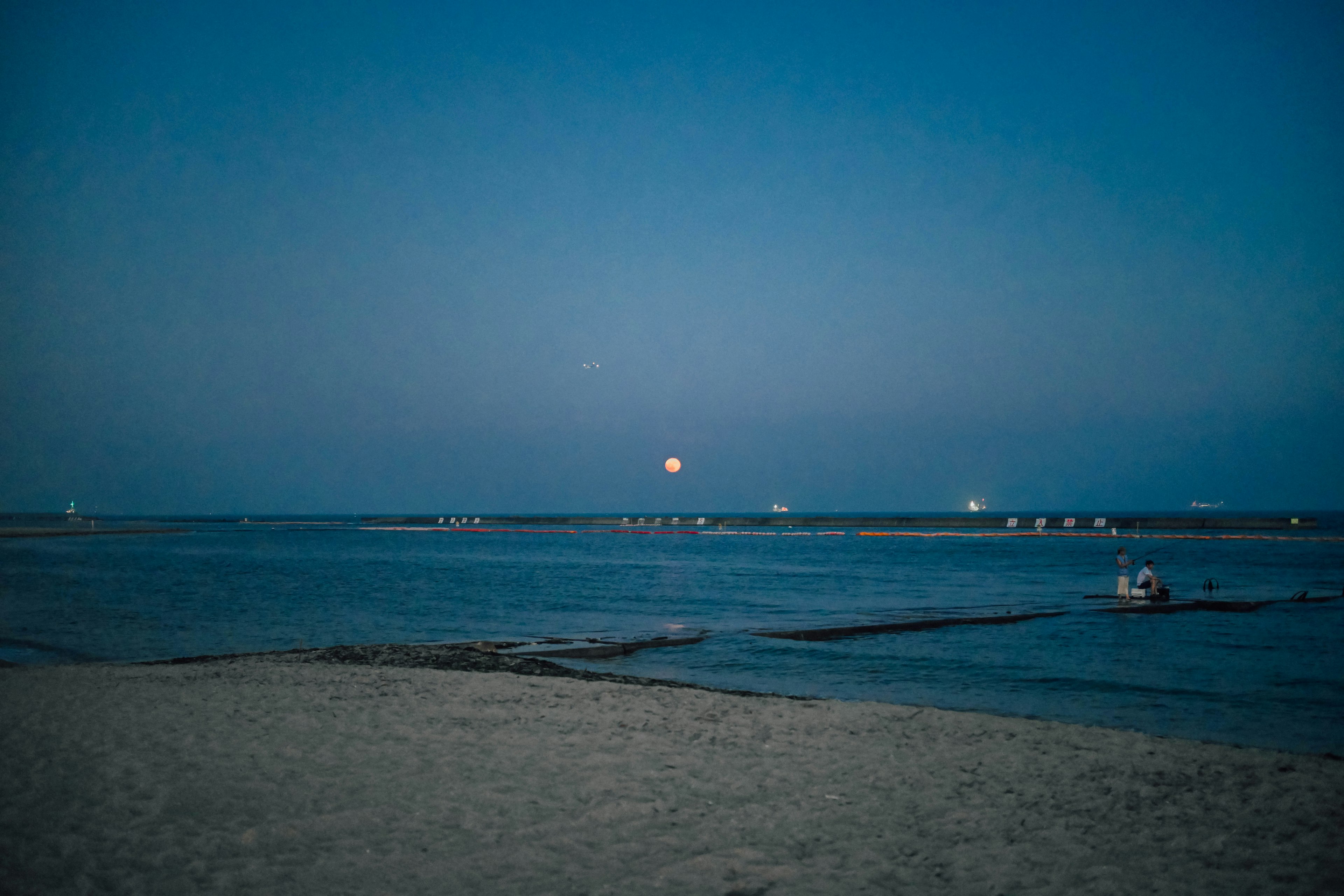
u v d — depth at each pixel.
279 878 4.98
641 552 74.56
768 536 116.50
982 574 46.38
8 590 33.16
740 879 5.18
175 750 7.71
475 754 7.98
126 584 37.12
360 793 6.64
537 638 20.86
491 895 4.85
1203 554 62.84
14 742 7.90
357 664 14.89
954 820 6.35
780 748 8.54
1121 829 6.17
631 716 9.95
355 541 100.31
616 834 5.94
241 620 24.59
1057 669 16.30
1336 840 5.94
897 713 10.37
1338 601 28.86
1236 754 8.46
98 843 5.39
